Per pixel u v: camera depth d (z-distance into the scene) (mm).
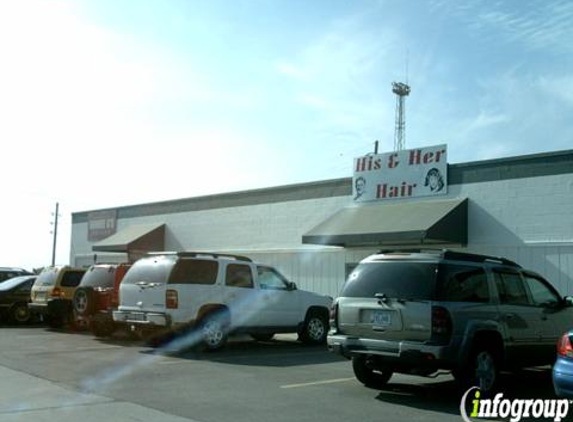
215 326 14992
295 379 11172
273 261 23953
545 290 11391
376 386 10500
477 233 18250
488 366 9750
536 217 17094
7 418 7969
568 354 8156
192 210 27828
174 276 14719
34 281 22469
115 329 17359
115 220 32281
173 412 8406
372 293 9867
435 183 19266
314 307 17125
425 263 9617
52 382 10422
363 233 19297
